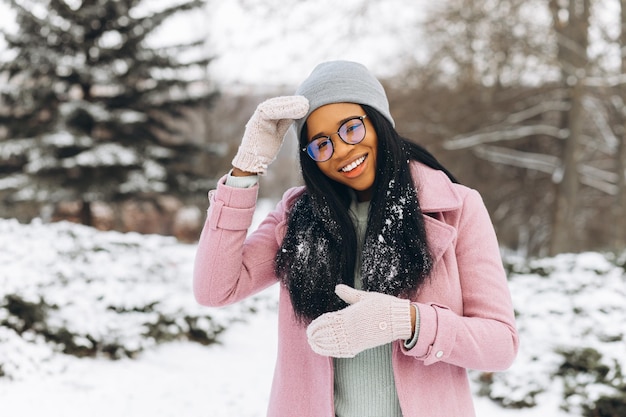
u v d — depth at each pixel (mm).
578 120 12320
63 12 15172
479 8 12492
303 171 1567
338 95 1476
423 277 1411
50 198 14953
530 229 17844
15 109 16000
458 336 1294
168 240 6910
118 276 4930
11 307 4230
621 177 12039
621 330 4152
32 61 15336
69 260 4930
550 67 12688
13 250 4766
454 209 1488
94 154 14984
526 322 4602
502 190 17047
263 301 6676
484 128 14570
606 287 4898
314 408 1525
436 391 1440
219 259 1536
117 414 3594
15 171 16047
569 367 4094
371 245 1463
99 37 15852
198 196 17031
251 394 4137
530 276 5793
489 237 1496
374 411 1486
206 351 4992
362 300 1304
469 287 1445
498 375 4203
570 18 11562
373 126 1518
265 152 1532
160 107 16828
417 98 15383
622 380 3732
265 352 5137
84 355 4363
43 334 4281
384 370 1481
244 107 20047
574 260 5898
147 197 16750
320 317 1315
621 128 11930
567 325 4418
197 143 17500
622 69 11148
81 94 16438
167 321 4926
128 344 4418
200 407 3850
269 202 22953
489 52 13664
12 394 3625
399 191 1479
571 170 12477
